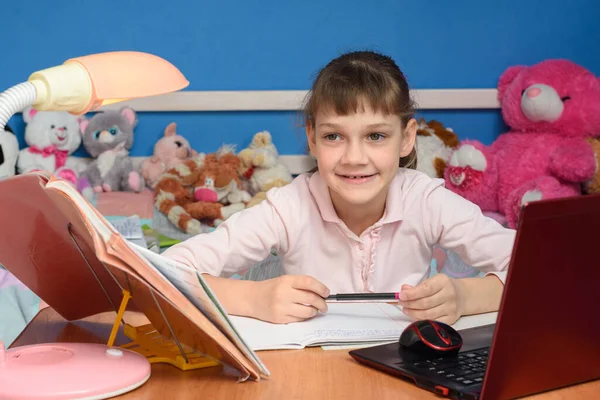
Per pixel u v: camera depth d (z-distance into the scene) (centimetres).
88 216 64
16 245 84
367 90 103
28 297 175
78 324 97
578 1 259
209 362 80
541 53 261
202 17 256
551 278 64
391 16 257
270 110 256
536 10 259
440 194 128
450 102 254
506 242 122
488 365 65
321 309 98
